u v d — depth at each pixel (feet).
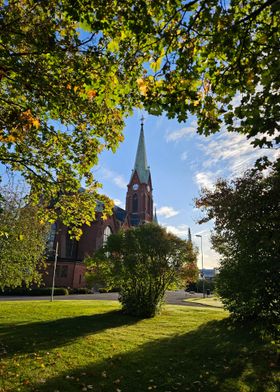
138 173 287.89
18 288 129.70
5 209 60.95
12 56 18.84
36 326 45.52
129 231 64.39
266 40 18.81
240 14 19.33
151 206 292.61
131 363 28.48
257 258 31.65
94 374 25.27
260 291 31.17
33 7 19.58
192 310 73.00
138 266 60.95
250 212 31.71
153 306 59.98
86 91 21.61
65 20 20.53
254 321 43.80
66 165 29.14
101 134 27.86
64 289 137.49
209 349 33.60
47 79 21.09
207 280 202.59
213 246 44.57
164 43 18.80
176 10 17.97
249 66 18.71
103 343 35.99
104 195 31.17
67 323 49.03
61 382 23.20
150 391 22.25
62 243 178.50
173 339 38.88
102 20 18.12
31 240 64.95
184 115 19.54
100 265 64.85
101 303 85.92
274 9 16.07
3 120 22.54
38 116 25.63
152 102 19.61
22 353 30.66
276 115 16.94
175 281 62.69
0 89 24.29
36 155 29.12
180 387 22.99
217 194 39.19
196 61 20.12
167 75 19.47
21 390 21.45
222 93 20.25
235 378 24.77
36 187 30.45
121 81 20.79
